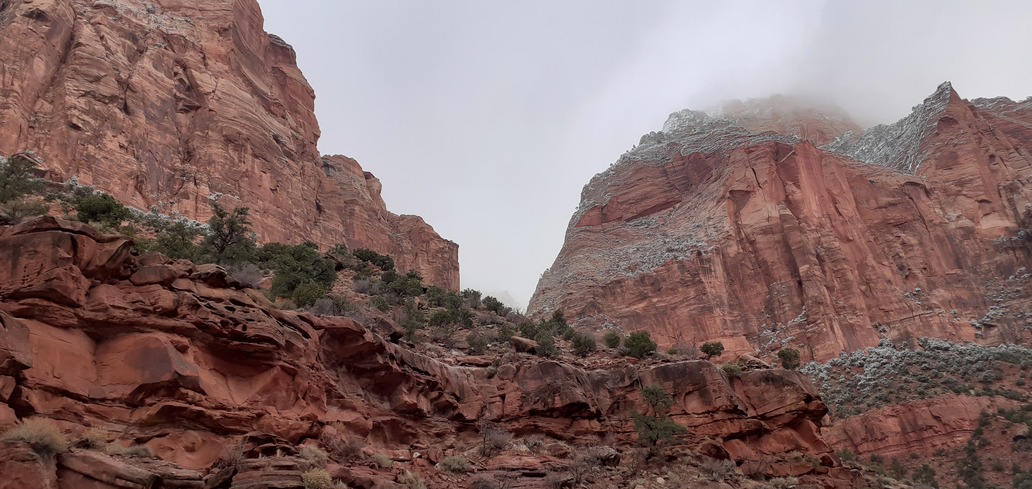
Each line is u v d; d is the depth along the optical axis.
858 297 107.50
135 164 60.59
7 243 17.92
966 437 73.44
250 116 78.75
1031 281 110.94
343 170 105.31
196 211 63.75
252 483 16.69
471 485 24.39
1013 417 73.00
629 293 119.81
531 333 46.88
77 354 17.47
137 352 18.17
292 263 48.78
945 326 103.62
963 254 118.75
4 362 15.53
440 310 49.00
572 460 29.30
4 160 49.41
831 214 121.44
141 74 68.75
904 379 87.81
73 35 65.56
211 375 19.69
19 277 17.44
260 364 21.06
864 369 93.31
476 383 32.28
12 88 56.00
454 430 29.58
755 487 31.12
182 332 19.23
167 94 71.06
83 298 18.11
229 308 20.94
